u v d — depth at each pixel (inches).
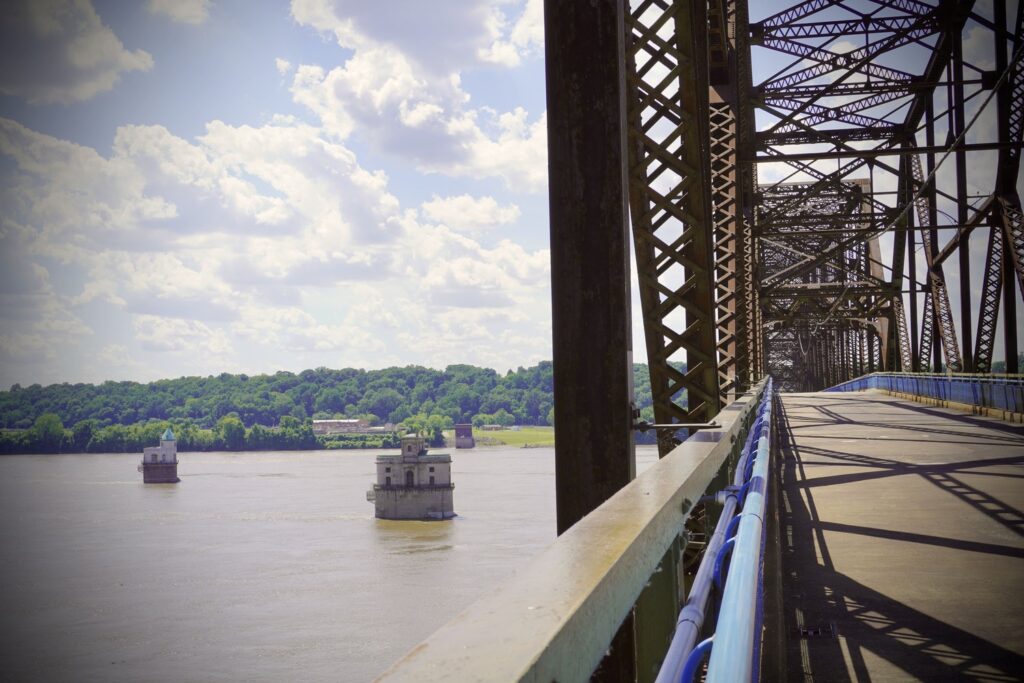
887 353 2524.6
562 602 45.7
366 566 3073.3
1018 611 240.2
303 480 6525.6
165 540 3769.7
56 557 3383.4
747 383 579.8
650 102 253.6
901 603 249.9
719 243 507.2
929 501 431.8
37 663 2023.9
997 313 1126.4
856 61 1221.7
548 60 154.0
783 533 356.5
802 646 211.5
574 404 151.2
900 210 1774.1
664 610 98.4
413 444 4584.2
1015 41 1011.3
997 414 1064.2
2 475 6845.5
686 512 101.8
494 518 4306.1
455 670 34.8
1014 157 1032.2
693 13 245.4
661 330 267.7
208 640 2183.8
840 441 772.6
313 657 2007.9
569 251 151.9
